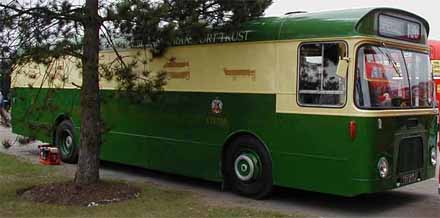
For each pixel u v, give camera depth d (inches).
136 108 408.5
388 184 294.8
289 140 313.6
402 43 316.8
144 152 405.1
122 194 327.9
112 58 400.8
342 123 289.9
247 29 333.7
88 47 318.0
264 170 330.0
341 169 291.3
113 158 434.0
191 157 370.3
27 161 486.6
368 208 319.0
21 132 447.8
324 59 298.7
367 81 290.4
